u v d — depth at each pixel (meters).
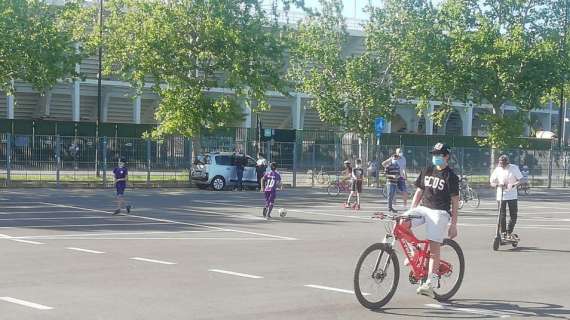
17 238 16.58
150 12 38.25
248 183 38.06
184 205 27.58
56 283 10.94
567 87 53.97
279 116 69.38
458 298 10.62
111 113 64.19
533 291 11.28
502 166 16.77
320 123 72.06
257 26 39.25
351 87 47.22
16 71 36.09
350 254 14.95
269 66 39.38
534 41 46.16
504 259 14.95
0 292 10.19
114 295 10.09
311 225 21.19
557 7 46.16
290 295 10.41
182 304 9.59
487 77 45.03
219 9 38.22
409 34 45.56
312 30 47.75
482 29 44.69
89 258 13.59
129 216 22.75
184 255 14.30
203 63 39.06
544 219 25.34
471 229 21.09
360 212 26.47
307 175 42.12
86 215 22.77
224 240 17.05
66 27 39.88
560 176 49.25
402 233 10.09
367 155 44.31
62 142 36.97
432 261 10.22
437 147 10.22
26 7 36.28
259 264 13.33
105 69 40.06
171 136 39.31
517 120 46.78
